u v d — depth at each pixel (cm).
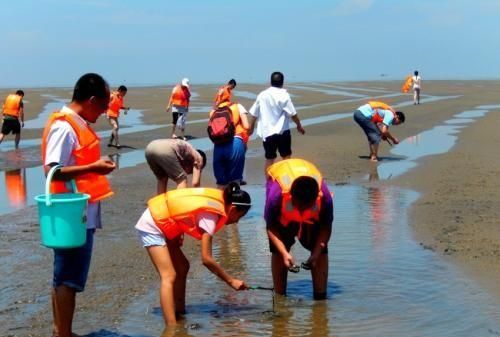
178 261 577
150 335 530
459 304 575
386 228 856
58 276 499
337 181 1248
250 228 893
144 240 548
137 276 685
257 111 1129
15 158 1723
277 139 1118
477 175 1259
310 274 689
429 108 3228
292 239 616
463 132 2072
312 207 574
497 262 686
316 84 8044
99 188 505
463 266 677
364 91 5600
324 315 564
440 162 1443
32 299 615
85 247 498
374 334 519
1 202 1128
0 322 556
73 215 464
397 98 4294
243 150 963
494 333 509
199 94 5509
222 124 945
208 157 1666
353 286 637
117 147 1914
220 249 786
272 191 584
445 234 809
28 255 773
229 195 546
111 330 540
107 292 634
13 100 1914
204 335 528
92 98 498
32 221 964
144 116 3116
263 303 601
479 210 941
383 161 1504
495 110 3039
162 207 545
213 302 607
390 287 629
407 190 1134
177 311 580
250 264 721
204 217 538
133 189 1218
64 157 485
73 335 529
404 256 725
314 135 2127
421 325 532
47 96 5188
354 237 813
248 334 528
